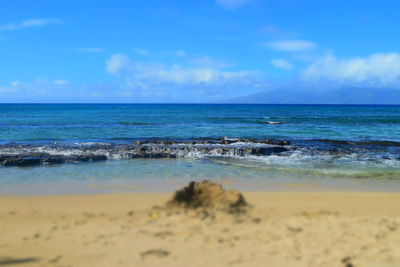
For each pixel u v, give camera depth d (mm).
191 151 20062
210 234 5797
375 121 55938
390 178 13453
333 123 50281
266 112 105250
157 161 17547
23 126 39688
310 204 8758
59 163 16578
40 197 9609
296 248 5168
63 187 11516
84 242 5477
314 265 4570
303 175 14070
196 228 6133
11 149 19906
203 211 7316
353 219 6902
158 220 6695
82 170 14945
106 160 17688
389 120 58906
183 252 5004
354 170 15148
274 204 8656
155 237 5656
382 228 6215
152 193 10383
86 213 7613
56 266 4559
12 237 5785
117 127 39656
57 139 27156
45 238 5711
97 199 9352
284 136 31500
